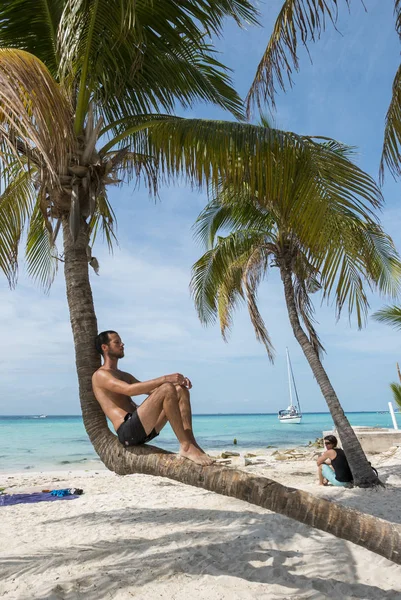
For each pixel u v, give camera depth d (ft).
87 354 15.84
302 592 15.19
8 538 22.62
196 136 18.47
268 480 10.32
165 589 15.24
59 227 18.81
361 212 17.63
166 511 27.25
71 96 20.57
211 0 20.57
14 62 12.83
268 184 17.65
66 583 15.72
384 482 36.14
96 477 50.60
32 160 18.12
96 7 18.44
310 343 40.01
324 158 18.11
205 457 10.87
